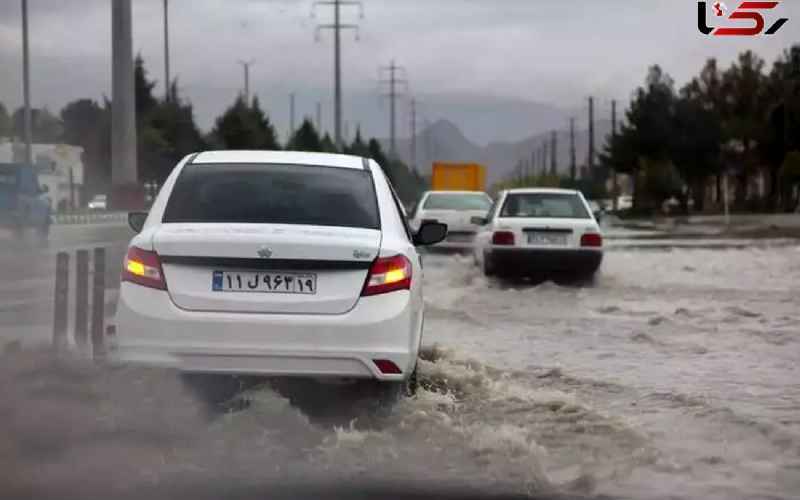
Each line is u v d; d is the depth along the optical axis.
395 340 6.40
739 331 11.61
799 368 9.05
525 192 18.69
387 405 6.75
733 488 5.27
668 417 6.94
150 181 69.31
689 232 39.59
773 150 60.91
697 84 71.69
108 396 6.60
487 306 14.25
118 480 5.27
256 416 6.43
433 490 5.18
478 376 8.21
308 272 6.36
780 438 6.27
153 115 77.75
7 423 6.12
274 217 6.85
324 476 5.39
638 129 70.06
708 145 66.94
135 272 6.45
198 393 6.75
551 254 17.41
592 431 6.42
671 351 10.10
